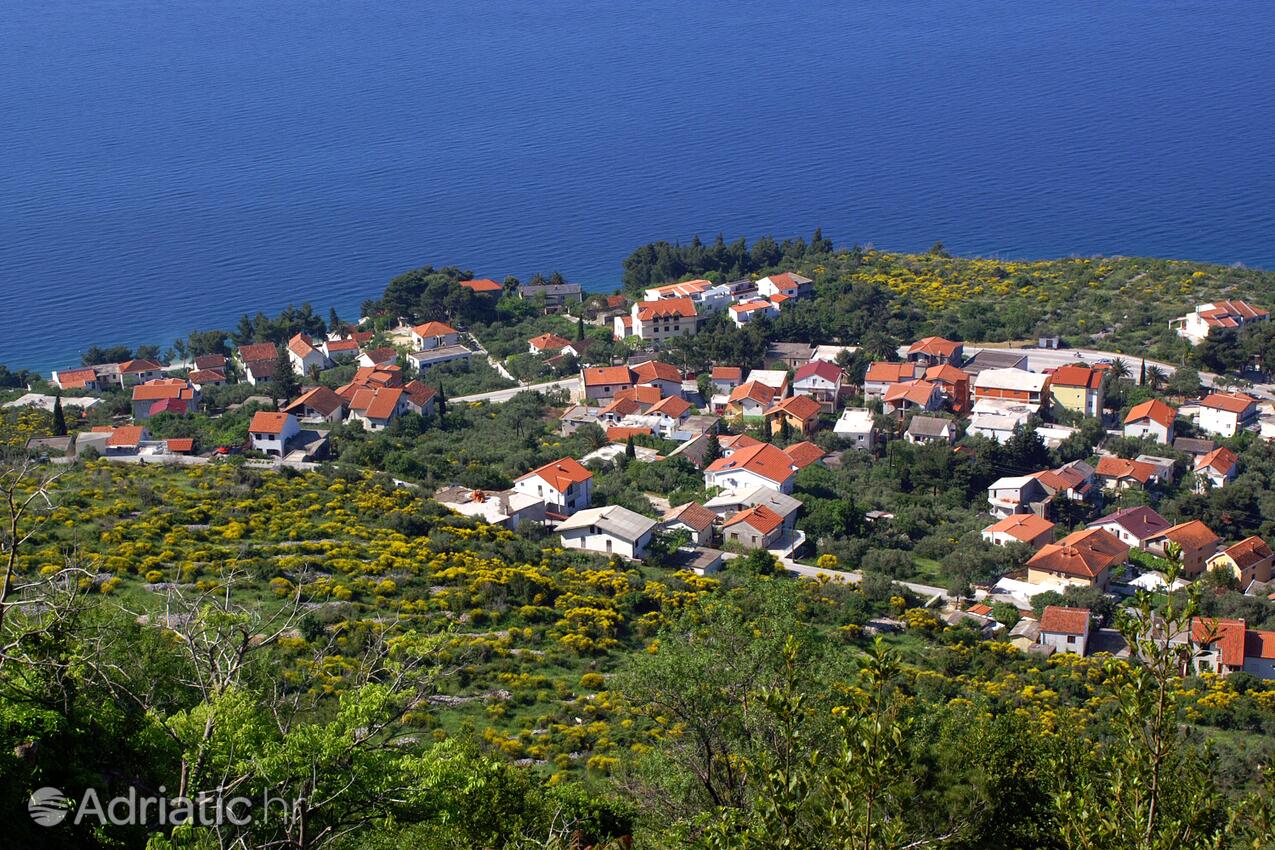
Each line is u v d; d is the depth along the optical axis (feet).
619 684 139.64
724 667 136.67
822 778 90.84
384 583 255.70
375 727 116.78
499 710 206.59
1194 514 375.66
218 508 301.22
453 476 386.11
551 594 268.62
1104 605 294.46
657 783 136.98
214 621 122.42
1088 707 232.32
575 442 445.37
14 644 117.70
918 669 250.78
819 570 329.93
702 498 384.47
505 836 128.36
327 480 344.28
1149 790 95.86
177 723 114.32
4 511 253.85
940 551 348.38
